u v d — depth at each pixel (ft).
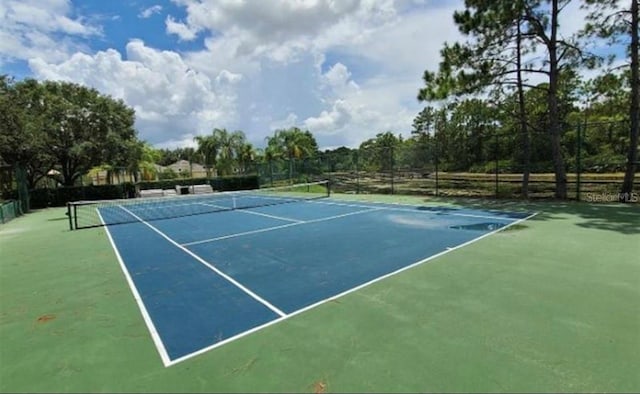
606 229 24.11
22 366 9.59
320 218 34.71
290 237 25.76
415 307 12.39
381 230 27.22
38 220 44.14
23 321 12.67
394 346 9.78
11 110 52.85
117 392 8.25
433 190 56.70
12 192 57.00
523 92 45.96
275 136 137.28
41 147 59.06
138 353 10.04
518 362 8.75
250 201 56.70
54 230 34.47
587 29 38.29
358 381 8.24
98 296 14.93
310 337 10.53
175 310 13.08
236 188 89.56
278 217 36.70
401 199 50.08
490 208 37.01
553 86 40.19
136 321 12.24
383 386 8.00
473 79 42.42
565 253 18.60
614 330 10.21
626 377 8.00
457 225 28.22
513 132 54.54
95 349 10.38
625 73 38.19
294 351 9.76
